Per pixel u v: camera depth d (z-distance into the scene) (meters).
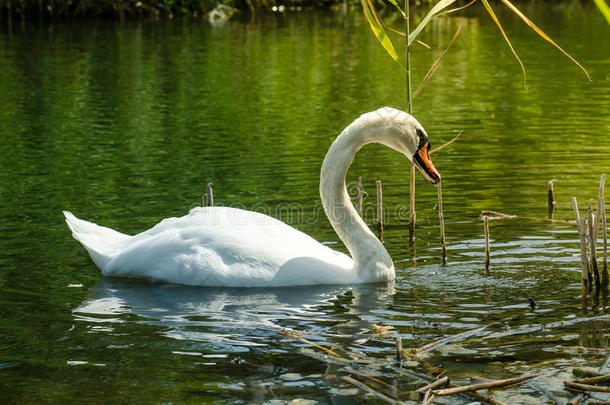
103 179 12.49
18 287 8.05
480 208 10.66
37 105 19.23
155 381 5.88
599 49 26.62
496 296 7.60
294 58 26.44
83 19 37.84
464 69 23.95
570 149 13.80
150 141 15.35
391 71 23.88
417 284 8.05
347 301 7.61
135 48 28.70
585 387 5.56
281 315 7.27
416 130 8.25
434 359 6.16
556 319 6.93
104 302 7.66
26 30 33.75
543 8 41.03
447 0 8.55
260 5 42.75
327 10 42.75
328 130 16.11
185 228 8.48
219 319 7.16
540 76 22.14
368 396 5.60
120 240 8.80
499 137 15.04
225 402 5.54
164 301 7.70
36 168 13.30
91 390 5.75
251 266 8.13
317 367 6.09
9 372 6.06
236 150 14.42
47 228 10.01
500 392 5.60
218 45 29.53
